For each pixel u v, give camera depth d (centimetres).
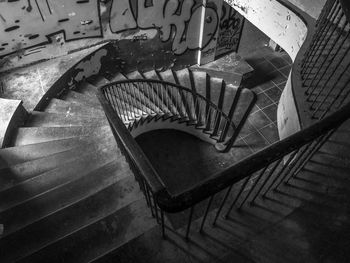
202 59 771
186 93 699
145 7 592
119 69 682
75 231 250
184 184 579
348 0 249
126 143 203
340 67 379
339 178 245
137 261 220
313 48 365
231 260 212
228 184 149
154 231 234
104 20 571
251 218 231
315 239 215
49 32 541
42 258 239
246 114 695
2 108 458
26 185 330
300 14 443
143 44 660
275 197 241
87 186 311
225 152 626
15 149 393
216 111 637
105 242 243
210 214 238
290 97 383
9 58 543
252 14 554
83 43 589
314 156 259
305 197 237
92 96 587
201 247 221
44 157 371
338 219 223
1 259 252
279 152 158
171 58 736
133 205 263
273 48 852
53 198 302
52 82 545
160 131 661
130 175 303
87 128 450
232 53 810
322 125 170
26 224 284
